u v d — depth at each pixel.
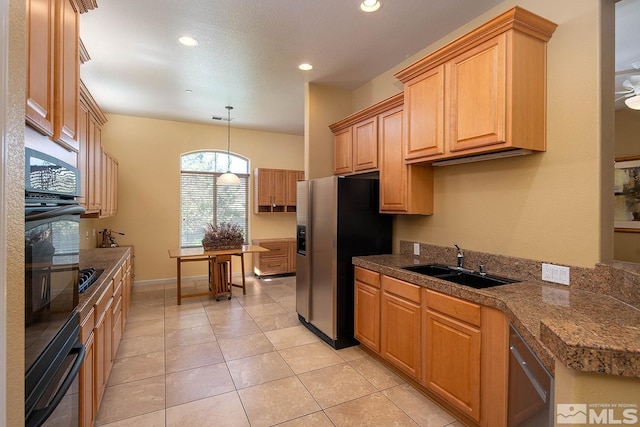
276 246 6.18
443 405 2.14
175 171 5.67
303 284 3.60
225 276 4.78
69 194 1.39
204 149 5.89
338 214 3.07
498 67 1.91
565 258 1.93
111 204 4.33
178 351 2.99
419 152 2.47
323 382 2.47
